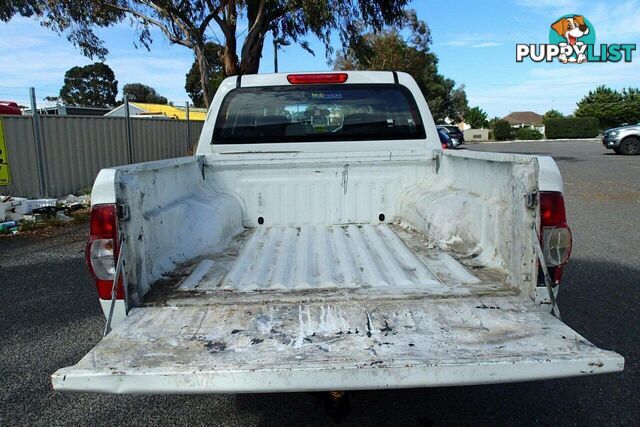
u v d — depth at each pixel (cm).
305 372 179
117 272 216
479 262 277
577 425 287
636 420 290
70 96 6384
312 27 1401
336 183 392
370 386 181
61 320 454
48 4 1508
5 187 1045
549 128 5669
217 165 384
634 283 521
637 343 382
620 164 1855
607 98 6256
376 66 3541
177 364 183
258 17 1429
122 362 185
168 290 247
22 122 1063
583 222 844
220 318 218
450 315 217
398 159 388
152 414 307
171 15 1449
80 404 319
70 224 914
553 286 229
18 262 655
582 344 193
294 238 357
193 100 5209
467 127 7400
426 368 180
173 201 302
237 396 327
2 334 425
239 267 286
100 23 1630
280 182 390
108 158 1294
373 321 214
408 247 322
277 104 408
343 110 411
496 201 266
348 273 274
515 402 313
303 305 230
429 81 5328
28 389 337
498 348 191
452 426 288
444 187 355
